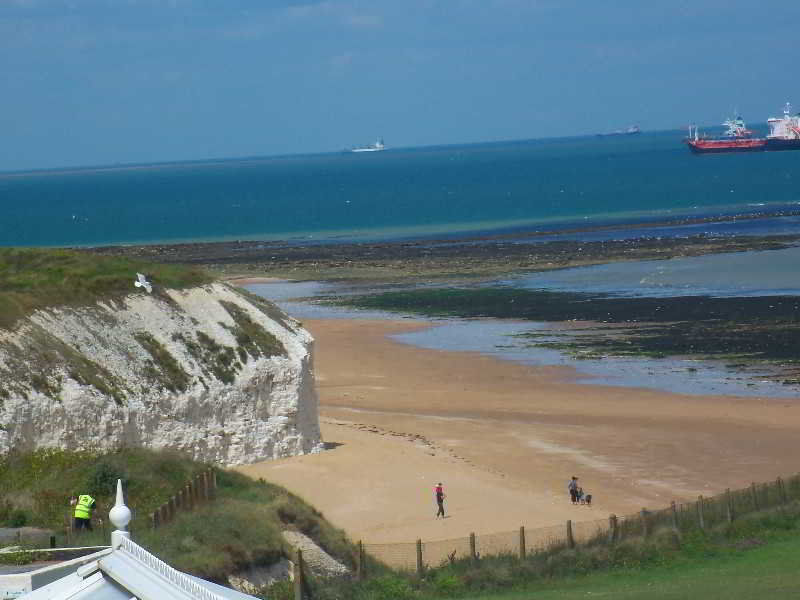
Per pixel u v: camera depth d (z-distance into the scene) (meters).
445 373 79.38
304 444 55.41
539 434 61.75
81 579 20.22
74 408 46.47
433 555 38.78
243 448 52.97
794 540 39.38
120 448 45.94
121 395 49.03
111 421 47.59
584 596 33.03
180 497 37.53
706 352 82.25
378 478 50.97
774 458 56.22
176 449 50.38
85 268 54.91
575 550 37.84
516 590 34.88
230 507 37.69
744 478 52.69
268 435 54.00
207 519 35.47
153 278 56.41
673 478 52.88
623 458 56.69
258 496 41.12
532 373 78.44
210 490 40.88
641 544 38.38
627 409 67.44
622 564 37.25
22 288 51.75
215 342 54.53
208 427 52.06
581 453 57.72
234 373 53.81
